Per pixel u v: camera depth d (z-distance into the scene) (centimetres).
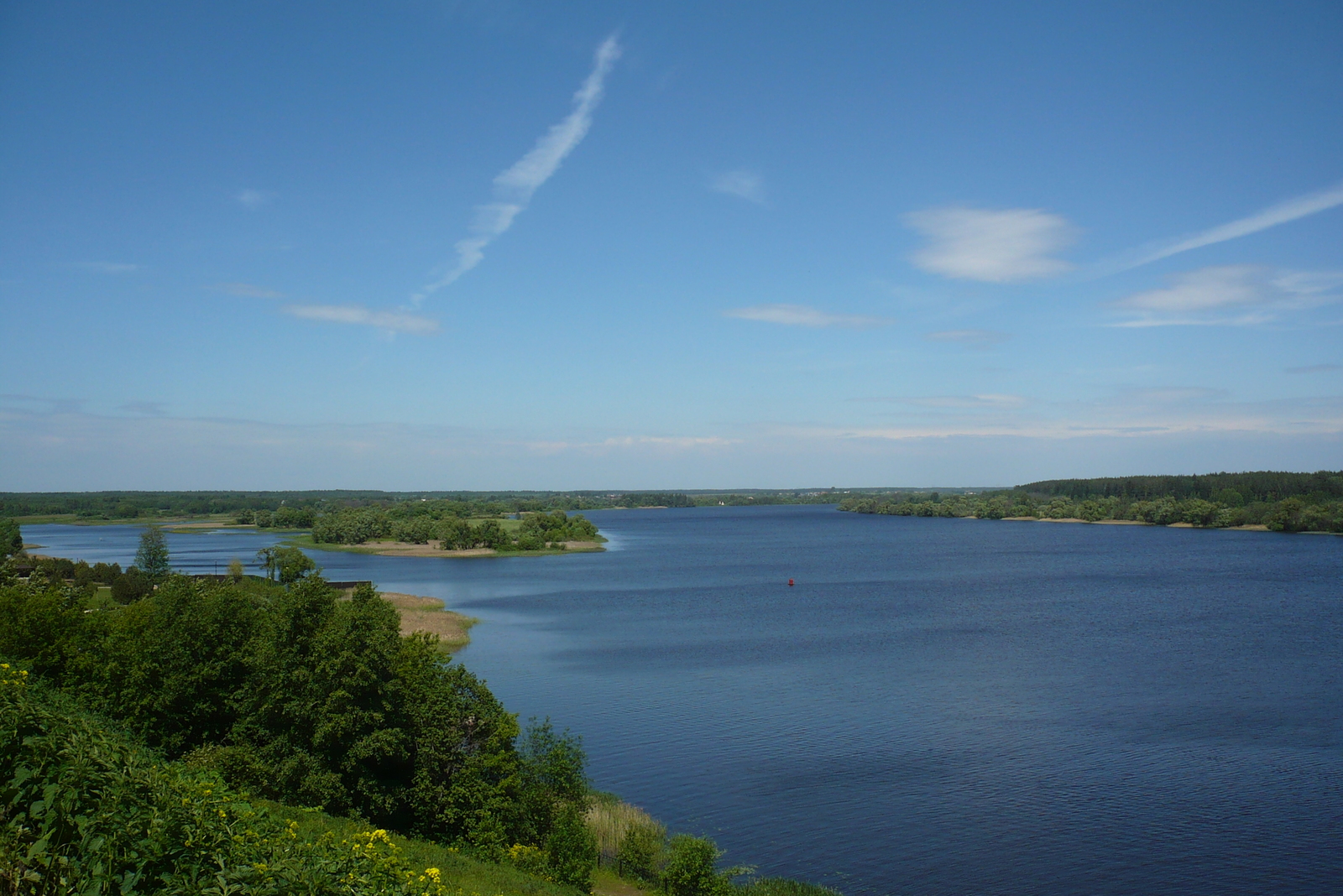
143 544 13088
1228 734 6284
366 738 4097
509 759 4459
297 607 4438
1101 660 8981
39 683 3014
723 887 3844
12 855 1406
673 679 8406
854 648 10000
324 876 1551
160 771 1753
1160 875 4175
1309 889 4031
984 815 4881
